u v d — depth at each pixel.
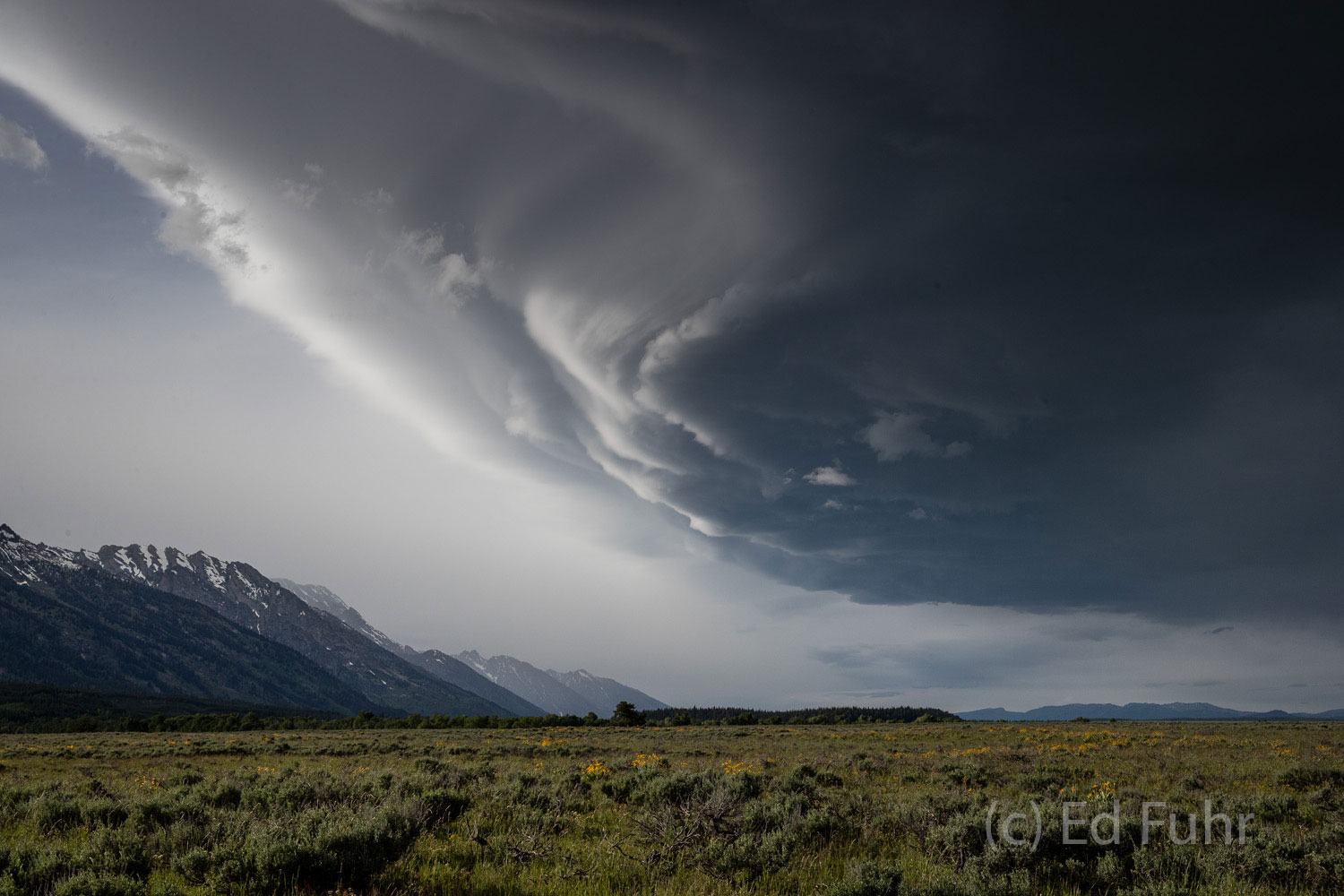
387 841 8.39
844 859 8.87
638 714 108.94
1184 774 18.39
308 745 42.16
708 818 9.77
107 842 8.41
